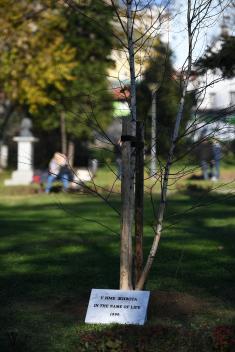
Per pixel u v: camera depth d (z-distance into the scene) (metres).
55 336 7.21
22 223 16.98
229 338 6.20
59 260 11.61
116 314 7.38
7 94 32.59
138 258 7.85
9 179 35.16
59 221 17.31
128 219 7.68
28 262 11.48
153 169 10.33
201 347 6.19
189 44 7.57
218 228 15.65
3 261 11.61
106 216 18.27
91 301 7.51
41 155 44.66
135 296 7.41
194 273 10.38
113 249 12.70
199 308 8.20
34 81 31.39
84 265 11.13
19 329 7.51
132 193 7.70
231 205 20.55
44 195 25.61
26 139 33.53
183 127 8.00
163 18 7.79
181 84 7.59
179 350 6.17
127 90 8.06
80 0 9.40
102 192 23.66
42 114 37.06
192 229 15.41
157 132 7.88
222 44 8.49
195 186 26.02
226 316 7.88
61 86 31.00
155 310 8.00
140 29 8.16
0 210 20.50
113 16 8.74
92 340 6.36
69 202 22.61
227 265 10.98
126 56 8.51
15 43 30.97
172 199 22.59
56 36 30.58
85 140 40.53
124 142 7.66
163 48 8.20
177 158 7.82
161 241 13.54
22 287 9.55
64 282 9.83
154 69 8.09
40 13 30.33
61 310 8.23
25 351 6.77
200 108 8.38
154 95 7.68
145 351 6.15
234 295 8.96
